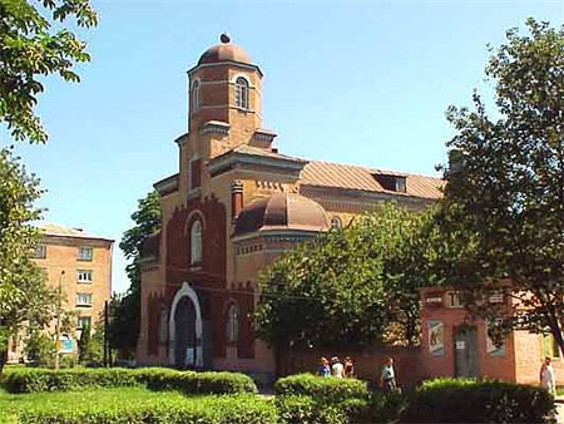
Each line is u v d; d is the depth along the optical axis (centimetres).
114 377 3547
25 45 746
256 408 1541
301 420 1633
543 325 1694
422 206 5684
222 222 4816
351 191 5341
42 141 812
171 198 5581
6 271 1403
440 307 3253
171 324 5100
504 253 1636
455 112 1700
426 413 1755
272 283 3928
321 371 3198
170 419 1463
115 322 6406
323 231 4262
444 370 3203
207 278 4897
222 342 4666
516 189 1600
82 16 799
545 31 1658
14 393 3294
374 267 3803
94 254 9181
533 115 1614
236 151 4725
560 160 1588
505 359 2969
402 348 3575
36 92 769
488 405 1736
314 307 3697
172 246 5469
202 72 5331
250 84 5356
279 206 4403
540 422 1712
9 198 1598
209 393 3031
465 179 1658
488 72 1683
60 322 6338
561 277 1595
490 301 1805
